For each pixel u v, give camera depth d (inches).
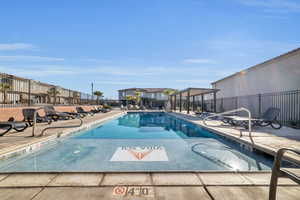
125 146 229.6
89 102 951.6
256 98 565.6
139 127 430.6
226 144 244.2
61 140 250.5
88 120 435.8
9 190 95.3
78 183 103.2
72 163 168.7
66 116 428.5
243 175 116.0
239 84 673.6
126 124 492.1
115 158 183.0
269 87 508.7
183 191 95.4
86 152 203.3
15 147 172.9
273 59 486.3
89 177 110.8
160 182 105.1
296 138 226.7
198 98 1204.5
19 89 430.9
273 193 75.5
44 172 115.9
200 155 194.4
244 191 96.0
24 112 307.3
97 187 98.7
